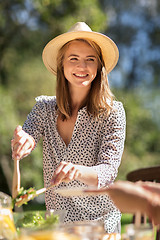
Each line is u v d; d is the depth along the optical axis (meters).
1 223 1.37
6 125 10.29
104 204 2.33
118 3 18.20
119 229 2.40
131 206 1.07
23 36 11.44
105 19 9.78
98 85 2.49
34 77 11.17
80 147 2.40
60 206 2.36
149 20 18.80
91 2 9.76
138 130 14.55
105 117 2.40
